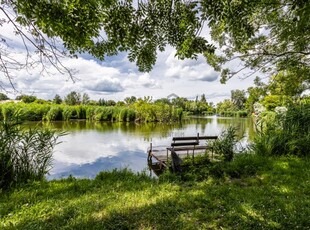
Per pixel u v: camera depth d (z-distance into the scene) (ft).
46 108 83.92
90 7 7.54
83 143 37.22
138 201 9.85
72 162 25.13
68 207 9.20
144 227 7.65
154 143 37.50
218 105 220.64
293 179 12.21
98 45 10.57
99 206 9.33
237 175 13.88
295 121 20.72
